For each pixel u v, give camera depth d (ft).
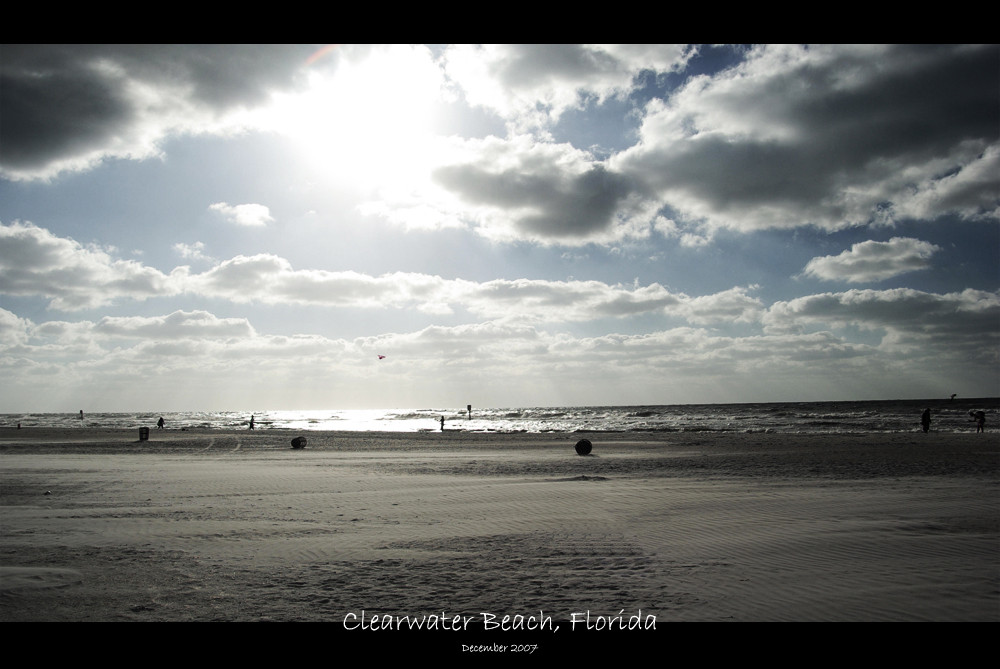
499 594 23.56
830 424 199.00
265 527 36.35
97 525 37.17
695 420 258.37
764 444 105.40
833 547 29.58
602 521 37.14
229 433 178.60
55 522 38.17
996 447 88.99
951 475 57.88
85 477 63.52
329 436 158.61
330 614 21.70
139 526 36.78
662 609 21.67
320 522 37.88
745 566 26.58
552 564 27.55
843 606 21.53
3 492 52.03
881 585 23.67
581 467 70.64
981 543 30.17
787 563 26.91
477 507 42.88
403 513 40.86
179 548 31.09
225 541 32.65
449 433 174.60
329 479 60.59
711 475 60.59
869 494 46.60
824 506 41.24
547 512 40.50
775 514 38.50
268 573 26.53
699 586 24.02
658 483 54.80
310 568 27.27
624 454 90.58
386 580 25.45
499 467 71.92
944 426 175.42
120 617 21.42
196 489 53.57
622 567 26.89
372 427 251.60
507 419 341.00
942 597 22.26
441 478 60.85
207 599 23.21
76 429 213.46
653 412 435.94
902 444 97.35
